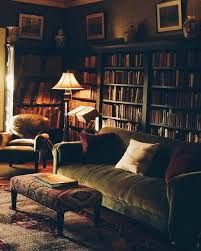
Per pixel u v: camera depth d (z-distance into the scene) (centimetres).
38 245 346
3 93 691
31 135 626
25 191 401
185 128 477
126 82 563
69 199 362
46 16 731
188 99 473
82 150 492
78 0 699
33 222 398
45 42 735
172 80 493
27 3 708
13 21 695
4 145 597
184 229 345
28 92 683
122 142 495
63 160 482
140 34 571
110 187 408
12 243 347
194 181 347
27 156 581
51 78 713
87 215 427
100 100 609
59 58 716
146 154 436
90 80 644
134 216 382
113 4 624
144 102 525
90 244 354
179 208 342
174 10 516
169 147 439
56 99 713
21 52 675
